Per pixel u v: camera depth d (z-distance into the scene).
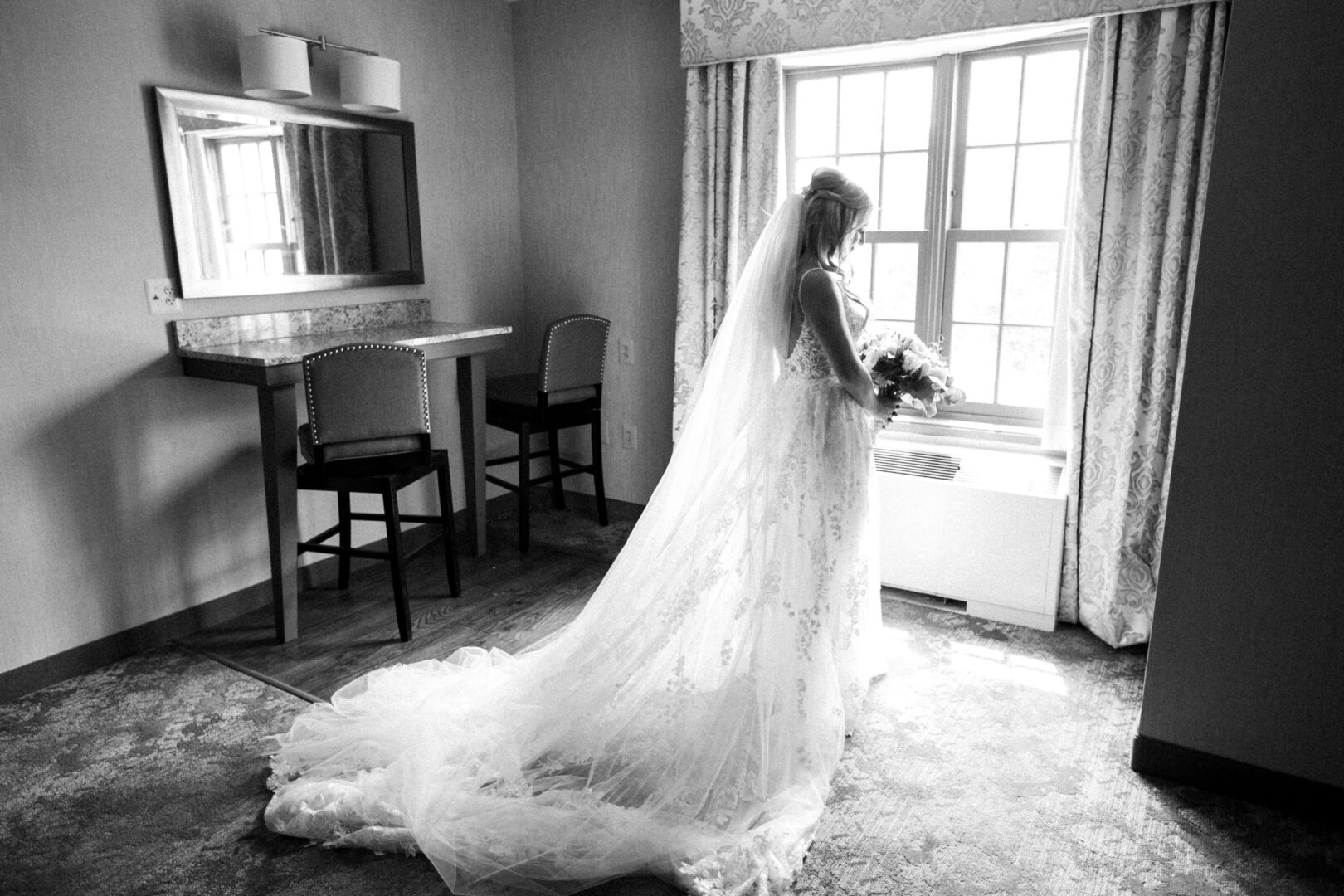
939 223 3.58
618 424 4.61
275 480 3.09
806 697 2.29
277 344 3.37
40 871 2.02
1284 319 2.02
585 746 2.30
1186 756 2.30
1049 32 3.16
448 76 4.18
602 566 3.94
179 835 2.14
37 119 2.77
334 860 2.05
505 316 4.67
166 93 3.07
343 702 2.59
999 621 3.31
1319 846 2.07
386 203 3.94
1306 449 2.04
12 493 2.80
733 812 2.12
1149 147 2.88
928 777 2.35
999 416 3.64
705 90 3.82
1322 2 1.89
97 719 2.67
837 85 3.74
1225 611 2.19
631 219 4.33
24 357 2.80
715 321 3.94
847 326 2.40
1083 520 3.19
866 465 2.47
